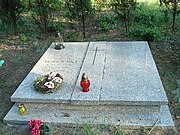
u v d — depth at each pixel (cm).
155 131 178
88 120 185
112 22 370
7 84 244
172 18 367
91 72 215
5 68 274
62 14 407
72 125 184
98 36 335
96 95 188
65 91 195
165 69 255
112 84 200
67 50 258
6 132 184
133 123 181
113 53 249
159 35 318
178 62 266
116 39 322
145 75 209
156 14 374
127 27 351
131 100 182
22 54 302
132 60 233
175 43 306
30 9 391
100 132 178
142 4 408
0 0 335
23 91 198
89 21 358
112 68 222
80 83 195
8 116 193
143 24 357
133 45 266
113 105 188
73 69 222
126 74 212
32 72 221
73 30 355
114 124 181
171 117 186
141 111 190
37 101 190
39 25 348
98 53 248
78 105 191
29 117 191
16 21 359
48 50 260
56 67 226
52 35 345
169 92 220
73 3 331
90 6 331
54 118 189
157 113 189
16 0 335
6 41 335
